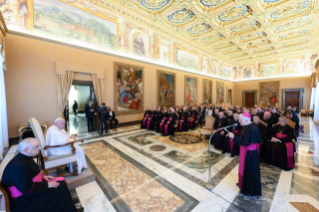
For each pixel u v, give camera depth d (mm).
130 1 7996
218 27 10305
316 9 8086
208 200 2873
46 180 2432
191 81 15023
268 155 4566
